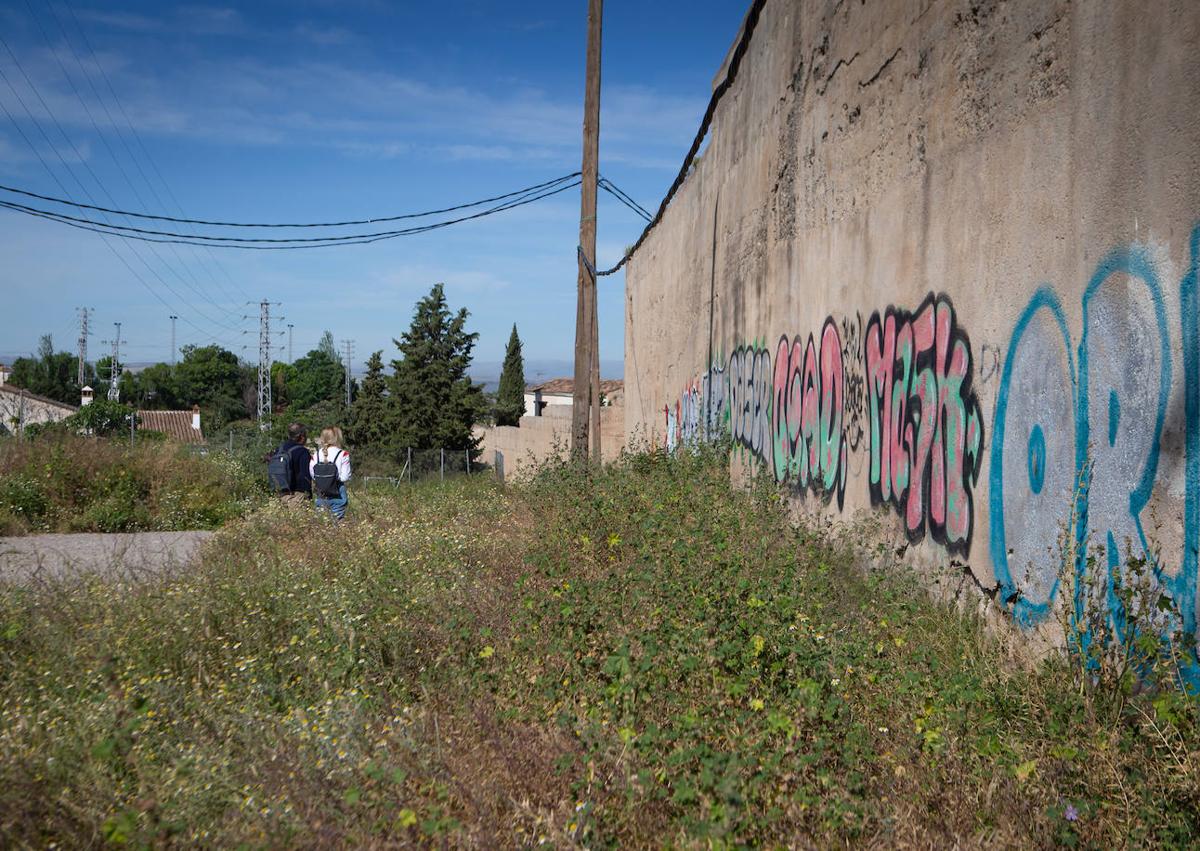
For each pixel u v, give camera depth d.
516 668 4.54
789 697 3.81
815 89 9.08
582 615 4.82
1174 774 3.22
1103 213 4.43
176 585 6.21
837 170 8.38
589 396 15.17
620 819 3.20
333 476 11.05
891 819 3.12
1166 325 3.96
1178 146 3.91
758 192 11.33
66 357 99.25
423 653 5.11
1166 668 3.65
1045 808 3.10
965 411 5.81
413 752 3.71
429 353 53.09
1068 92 4.73
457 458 31.06
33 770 3.58
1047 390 4.88
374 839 3.13
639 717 3.88
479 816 3.25
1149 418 4.06
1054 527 4.76
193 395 99.81
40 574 6.97
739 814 3.05
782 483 9.95
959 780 3.36
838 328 8.31
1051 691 4.00
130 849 3.16
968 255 5.81
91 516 12.32
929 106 6.42
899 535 6.81
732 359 12.67
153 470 14.10
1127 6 4.26
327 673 4.82
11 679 4.72
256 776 3.55
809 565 6.11
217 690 4.59
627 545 6.50
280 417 52.59
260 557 7.49
